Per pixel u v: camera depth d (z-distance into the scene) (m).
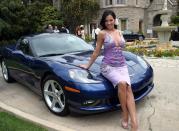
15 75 7.00
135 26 38.03
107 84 4.70
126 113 4.57
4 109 5.51
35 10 21.31
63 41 6.51
